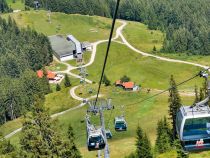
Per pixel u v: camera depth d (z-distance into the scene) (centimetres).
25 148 5447
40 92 16600
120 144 9675
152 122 11525
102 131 4056
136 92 14912
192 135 2500
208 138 2497
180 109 2595
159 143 7556
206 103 2581
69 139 6147
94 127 4097
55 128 5550
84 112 13712
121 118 8262
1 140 6388
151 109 12769
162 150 7481
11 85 17300
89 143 3994
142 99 13975
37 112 5459
